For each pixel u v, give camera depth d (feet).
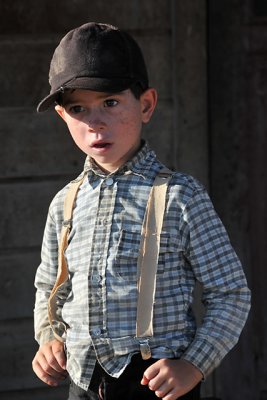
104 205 12.48
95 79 11.98
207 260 12.14
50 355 12.94
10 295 21.12
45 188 21.08
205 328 12.00
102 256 12.21
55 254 13.48
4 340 21.20
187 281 12.31
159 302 11.96
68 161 21.08
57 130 20.98
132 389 11.94
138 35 21.02
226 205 21.85
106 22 20.86
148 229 12.10
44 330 13.41
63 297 12.92
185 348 12.07
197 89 21.31
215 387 22.20
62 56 12.33
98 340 12.04
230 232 21.94
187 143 21.42
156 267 11.96
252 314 22.16
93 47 12.17
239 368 22.22
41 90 20.79
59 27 20.72
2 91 20.68
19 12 20.53
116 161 12.60
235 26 21.44
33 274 21.18
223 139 21.67
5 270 21.08
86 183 12.96
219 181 21.79
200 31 21.16
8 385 21.27
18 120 20.81
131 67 12.30
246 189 21.86
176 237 12.11
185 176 12.46
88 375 12.21
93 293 12.14
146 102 12.85
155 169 12.59
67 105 12.37
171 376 11.55
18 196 20.98
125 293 11.98
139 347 11.89
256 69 21.67
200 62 21.24
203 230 12.17
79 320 12.32
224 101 21.59
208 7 21.30
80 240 12.57
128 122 12.32
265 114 21.83
